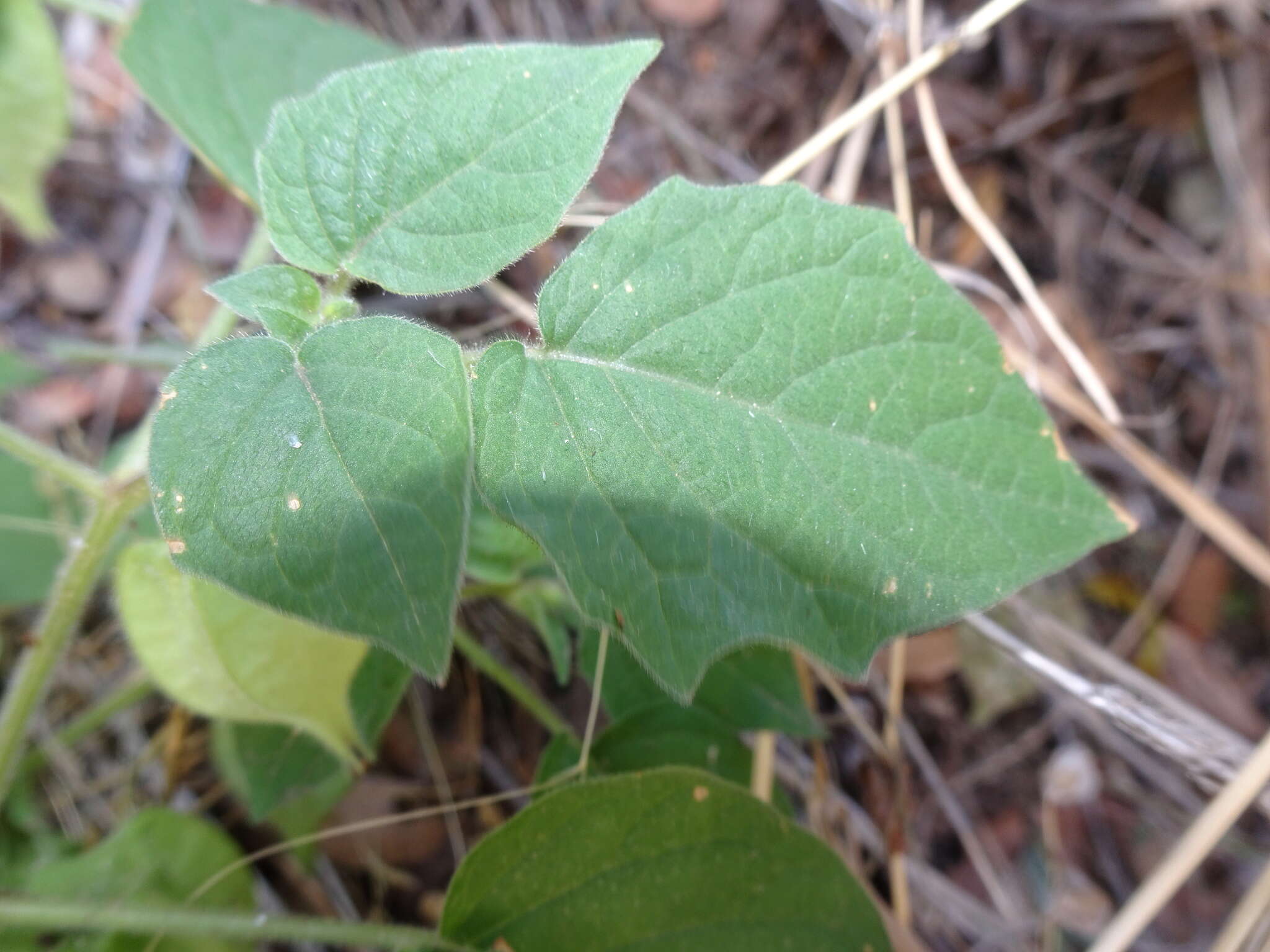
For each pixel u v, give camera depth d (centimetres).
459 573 10
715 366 12
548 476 11
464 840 21
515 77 12
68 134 20
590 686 22
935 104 28
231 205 26
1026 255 29
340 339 11
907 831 23
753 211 12
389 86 12
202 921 14
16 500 19
